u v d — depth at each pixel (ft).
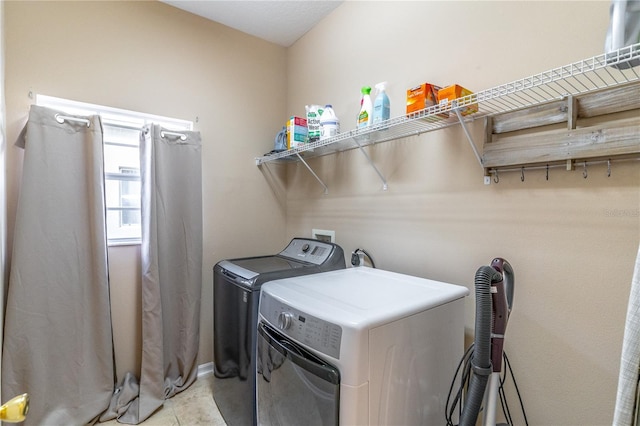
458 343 4.02
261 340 4.21
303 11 7.29
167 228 6.74
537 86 3.47
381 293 3.90
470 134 4.54
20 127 5.42
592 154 3.26
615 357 3.27
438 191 4.99
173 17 7.09
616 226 3.26
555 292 3.71
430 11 5.11
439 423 3.77
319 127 6.54
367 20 6.32
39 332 5.34
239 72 8.10
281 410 3.75
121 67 6.43
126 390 6.21
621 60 2.60
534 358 3.88
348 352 2.89
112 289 6.40
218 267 6.18
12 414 2.19
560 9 3.66
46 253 5.42
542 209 3.81
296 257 6.59
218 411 6.12
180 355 6.93
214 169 7.72
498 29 4.23
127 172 6.64
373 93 6.13
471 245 4.54
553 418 3.72
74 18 5.93
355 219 6.59
